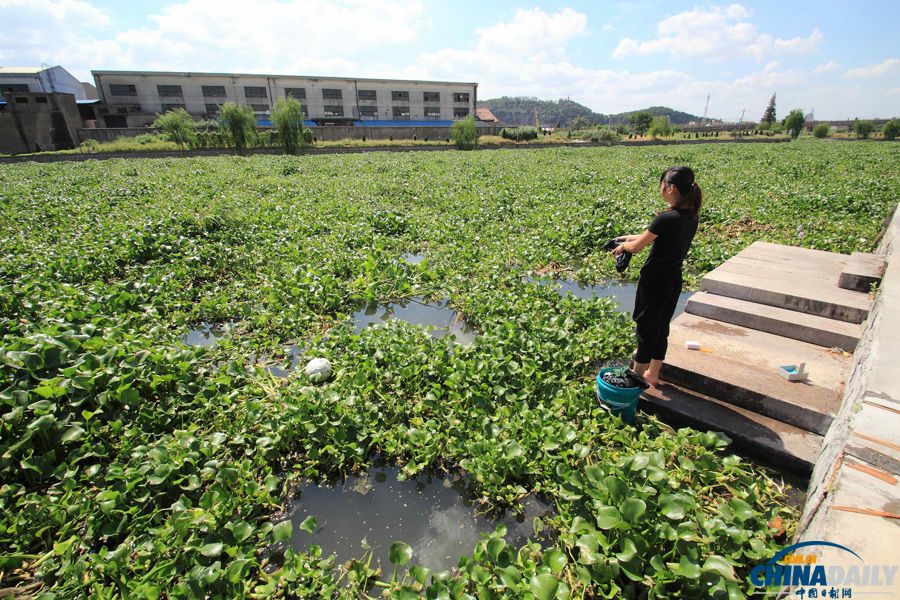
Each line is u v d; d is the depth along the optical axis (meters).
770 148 35.38
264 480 3.32
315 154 35.34
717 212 10.81
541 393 4.25
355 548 2.98
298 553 2.92
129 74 50.38
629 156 29.83
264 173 20.14
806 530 2.37
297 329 5.75
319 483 3.50
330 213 11.45
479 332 5.81
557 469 3.22
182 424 3.86
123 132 40.16
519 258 8.30
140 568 2.67
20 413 3.42
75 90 53.53
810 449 3.38
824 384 3.88
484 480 3.27
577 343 4.99
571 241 9.02
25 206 12.40
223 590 2.55
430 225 10.35
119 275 7.66
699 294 5.69
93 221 10.59
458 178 17.77
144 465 3.24
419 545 2.99
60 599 2.46
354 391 4.16
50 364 3.97
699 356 4.38
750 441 3.54
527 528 3.08
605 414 3.86
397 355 4.69
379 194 14.36
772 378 3.98
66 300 5.82
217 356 5.12
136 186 15.33
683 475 3.22
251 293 6.72
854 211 10.81
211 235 9.30
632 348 5.14
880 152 29.70
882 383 2.66
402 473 3.51
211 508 2.98
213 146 35.59
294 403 3.93
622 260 3.91
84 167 23.42
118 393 3.85
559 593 2.39
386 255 8.05
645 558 2.57
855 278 5.21
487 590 2.45
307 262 7.91
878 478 2.12
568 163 24.47
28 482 3.31
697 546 2.60
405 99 62.28
